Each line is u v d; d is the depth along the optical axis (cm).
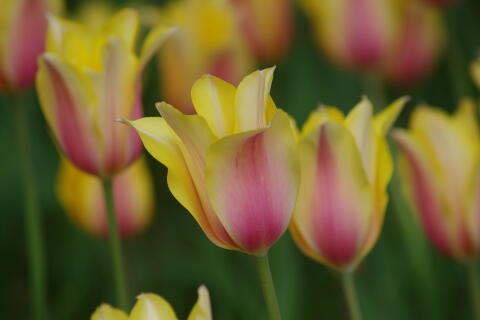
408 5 135
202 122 94
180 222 136
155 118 96
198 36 125
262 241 96
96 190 117
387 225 129
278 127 94
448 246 107
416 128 108
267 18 140
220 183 94
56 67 103
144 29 140
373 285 126
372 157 100
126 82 104
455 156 107
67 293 129
